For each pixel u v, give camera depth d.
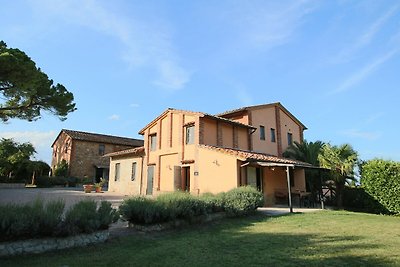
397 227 9.97
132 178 24.59
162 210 9.15
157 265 5.57
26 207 6.76
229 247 6.99
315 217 12.27
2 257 5.90
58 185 34.53
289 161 18.55
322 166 19.50
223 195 12.15
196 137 18.41
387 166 16.83
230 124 20.56
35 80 13.58
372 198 17.31
